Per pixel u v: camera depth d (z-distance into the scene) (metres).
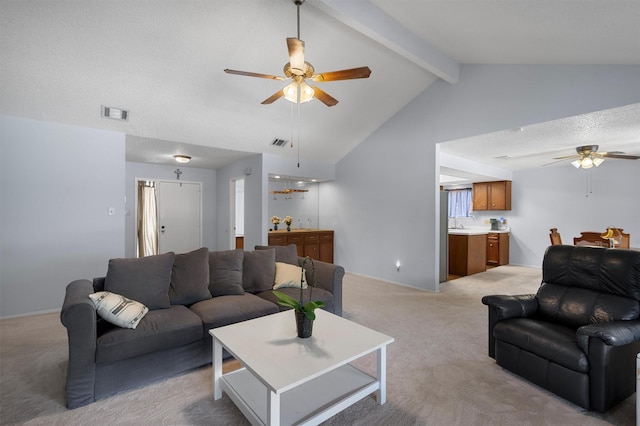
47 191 3.73
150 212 6.93
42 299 3.71
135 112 3.91
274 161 5.78
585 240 4.59
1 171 3.48
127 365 2.07
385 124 5.51
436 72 4.02
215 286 2.99
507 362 2.33
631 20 2.08
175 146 5.05
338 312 3.33
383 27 3.18
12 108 3.43
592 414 1.84
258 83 3.90
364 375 2.05
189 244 7.33
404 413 1.86
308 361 1.66
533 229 7.01
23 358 2.52
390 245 5.46
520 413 1.86
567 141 4.44
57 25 2.72
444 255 5.47
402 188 5.23
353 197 6.23
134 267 2.53
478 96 4.13
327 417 1.67
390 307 3.95
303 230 6.74
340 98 4.61
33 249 3.65
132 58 3.19
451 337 3.00
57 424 1.75
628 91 2.92
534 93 3.58
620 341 1.78
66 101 3.51
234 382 1.96
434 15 2.92
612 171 5.95
